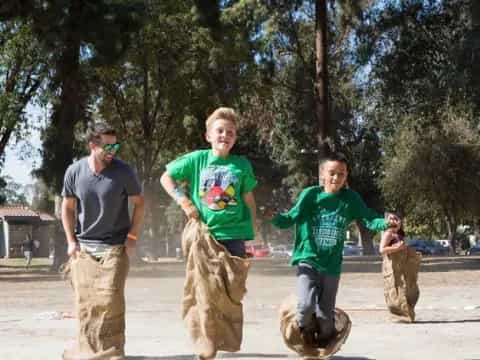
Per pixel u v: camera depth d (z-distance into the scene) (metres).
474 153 92.44
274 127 89.31
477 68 57.84
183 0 68.88
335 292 13.94
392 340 17.33
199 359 12.66
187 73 72.06
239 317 12.78
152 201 91.12
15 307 28.72
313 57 77.88
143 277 51.56
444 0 65.88
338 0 69.12
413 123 73.25
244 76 71.44
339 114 97.19
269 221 13.88
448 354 15.09
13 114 62.03
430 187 94.75
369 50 68.38
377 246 144.38
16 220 156.50
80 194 13.93
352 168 106.25
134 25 53.94
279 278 49.44
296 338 14.05
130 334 18.97
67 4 52.69
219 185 12.80
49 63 59.88
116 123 83.25
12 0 53.66
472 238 188.75
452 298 31.45
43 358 14.68
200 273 12.47
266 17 68.56
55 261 62.78
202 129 76.25
